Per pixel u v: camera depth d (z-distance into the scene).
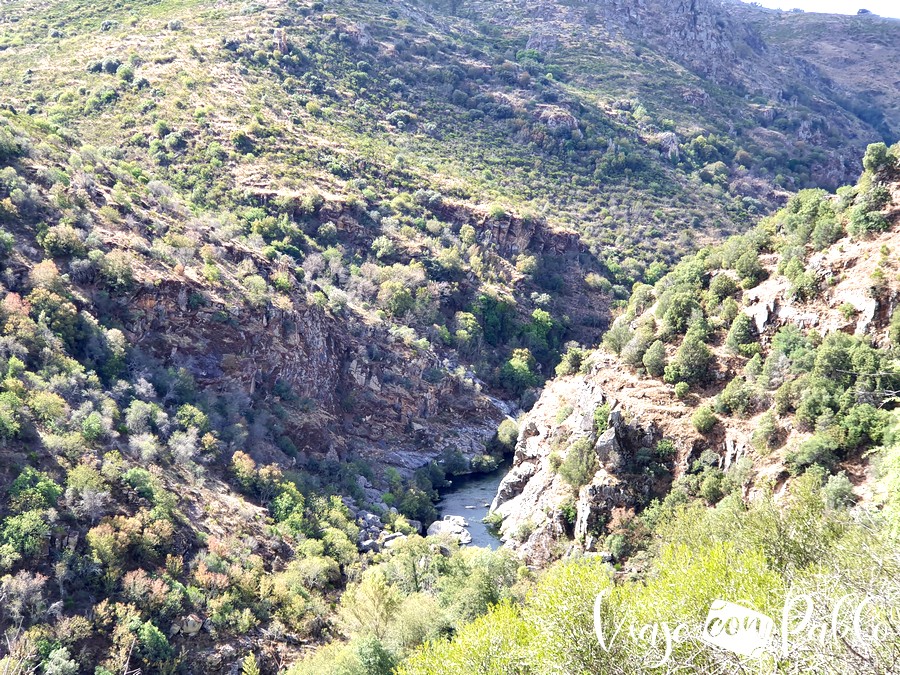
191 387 94.25
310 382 114.00
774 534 44.97
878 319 66.25
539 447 95.75
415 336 134.88
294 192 148.62
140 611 61.66
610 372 85.25
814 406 63.75
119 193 109.88
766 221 89.44
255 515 81.81
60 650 53.91
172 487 76.69
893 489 47.12
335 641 65.38
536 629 37.94
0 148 98.31
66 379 78.12
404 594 71.25
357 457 112.75
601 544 71.12
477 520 99.25
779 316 74.75
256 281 111.62
